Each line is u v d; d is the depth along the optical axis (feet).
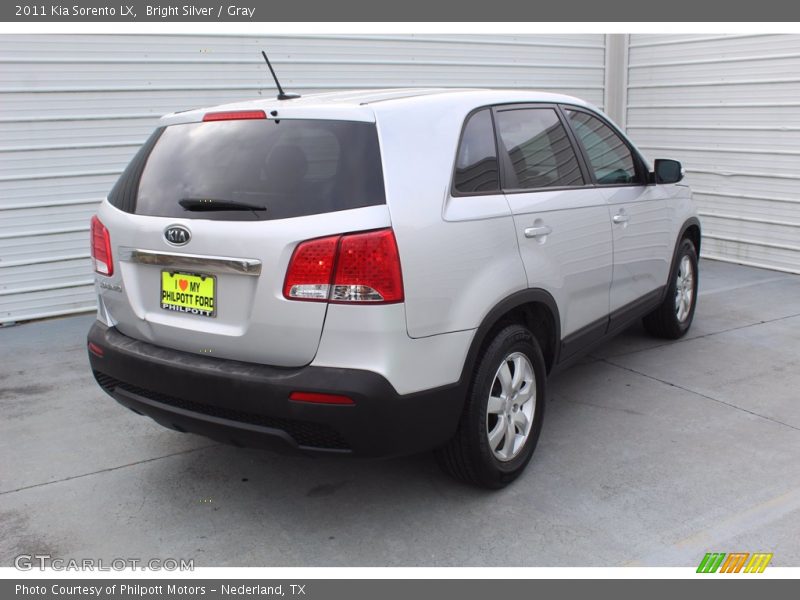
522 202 10.90
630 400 14.19
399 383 8.77
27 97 19.85
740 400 14.06
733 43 25.62
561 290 11.74
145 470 11.85
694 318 19.86
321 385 8.46
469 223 9.69
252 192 9.07
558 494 10.71
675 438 12.46
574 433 12.75
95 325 10.94
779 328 18.66
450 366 9.36
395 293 8.59
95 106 20.70
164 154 10.23
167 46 21.34
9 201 20.18
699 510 10.18
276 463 11.99
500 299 10.07
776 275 24.95
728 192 26.76
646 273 15.24
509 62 27.45
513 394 10.73
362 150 8.90
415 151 9.35
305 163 9.01
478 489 10.89
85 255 21.44
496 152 10.86
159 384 9.53
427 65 25.70
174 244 9.30
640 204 14.60
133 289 10.00
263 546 9.69
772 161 25.02
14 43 19.48
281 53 23.06
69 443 12.89
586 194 12.68
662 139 28.99
